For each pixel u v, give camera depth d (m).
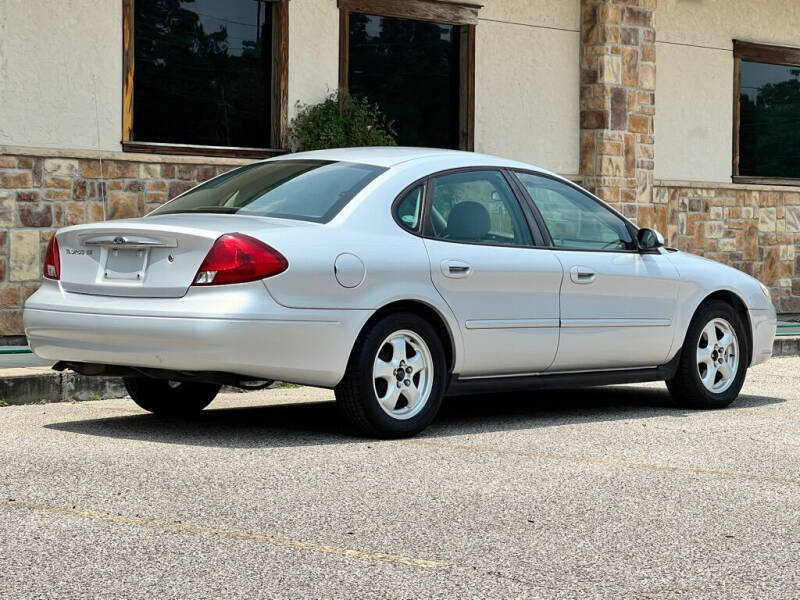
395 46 14.78
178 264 6.61
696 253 17.30
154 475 5.84
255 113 13.73
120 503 5.26
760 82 18.41
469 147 15.27
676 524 5.13
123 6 12.66
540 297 7.70
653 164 16.53
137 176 12.77
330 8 14.10
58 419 7.75
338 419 7.89
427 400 7.17
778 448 7.05
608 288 8.07
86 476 5.80
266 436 7.10
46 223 12.21
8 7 11.98
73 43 12.38
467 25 15.21
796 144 18.72
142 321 6.59
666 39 17.16
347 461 6.32
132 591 4.03
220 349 6.45
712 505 5.52
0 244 11.96
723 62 17.75
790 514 5.38
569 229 8.07
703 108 17.58
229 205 7.26
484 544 4.73
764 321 9.14
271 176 7.53
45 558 4.40
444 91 15.23
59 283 7.07
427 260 7.15
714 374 8.76
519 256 7.62
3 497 5.34
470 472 6.12
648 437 7.36
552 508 5.37
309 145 13.66
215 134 13.45
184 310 6.50
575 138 16.19
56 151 12.22
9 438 6.89
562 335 7.82
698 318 8.62
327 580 4.20
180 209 7.45
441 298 7.20
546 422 7.93
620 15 16.05
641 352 8.29
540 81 15.84
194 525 4.92
